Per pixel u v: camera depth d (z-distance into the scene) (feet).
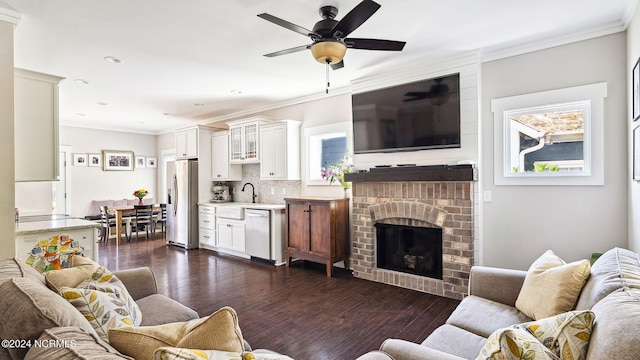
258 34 9.73
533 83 10.80
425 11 8.63
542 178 10.66
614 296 4.13
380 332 8.99
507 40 10.52
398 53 11.44
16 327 3.37
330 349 8.14
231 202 20.84
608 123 9.66
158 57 11.42
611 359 3.10
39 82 9.09
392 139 13.23
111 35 9.66
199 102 17.95
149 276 7.80
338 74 13.57
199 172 20.59
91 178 24.54
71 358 2.66
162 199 27.68
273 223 16.24
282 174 17.21
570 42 10.16
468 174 10.78
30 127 8.91
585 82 9.96
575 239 10.19
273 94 16.60
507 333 3.58
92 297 5.06
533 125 11.03
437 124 12.14
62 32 9.39
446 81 11.91
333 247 14.47
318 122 16.78
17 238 8.86
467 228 11.25
